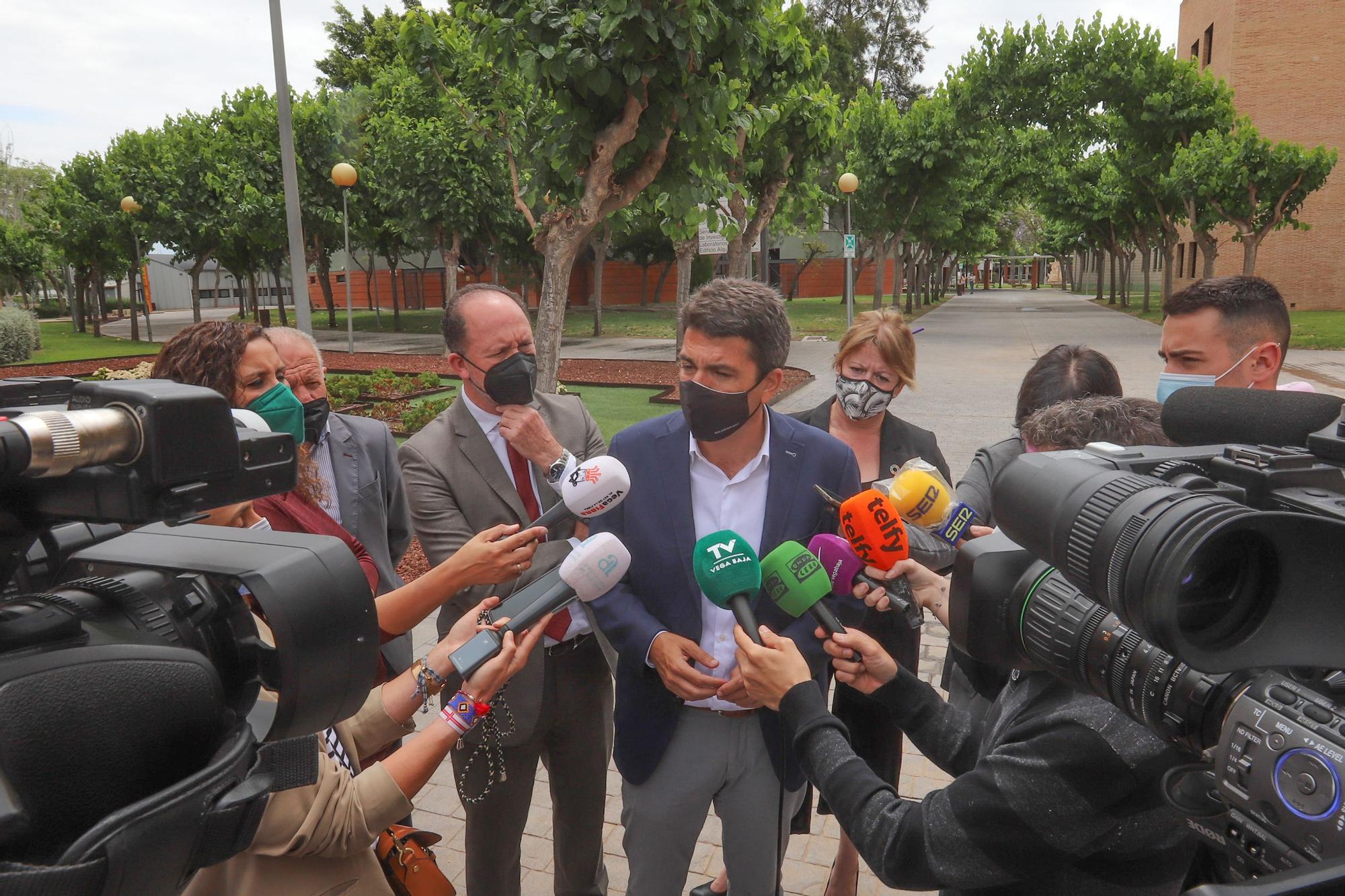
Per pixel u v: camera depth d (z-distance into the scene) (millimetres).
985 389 14188
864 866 3068
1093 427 1541
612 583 1809
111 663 828
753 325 1983
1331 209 32562
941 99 25328
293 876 1360
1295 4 30875
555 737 2568
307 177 26875
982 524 2471
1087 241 47031
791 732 1534
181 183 26344
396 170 23531
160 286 59750
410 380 15172
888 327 2957
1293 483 987
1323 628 888
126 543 1119
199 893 1354
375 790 1420
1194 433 1314
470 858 2574
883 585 1967
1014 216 63188
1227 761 898
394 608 1965
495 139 8234
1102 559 943
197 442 828
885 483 2471
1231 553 922
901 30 42375
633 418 11719
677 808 2127
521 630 1689
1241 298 2213
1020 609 1240
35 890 703
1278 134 31938
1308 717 833
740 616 1724
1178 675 973
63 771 779
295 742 1180
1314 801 789
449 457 2559
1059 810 1144
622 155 7008
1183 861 1281
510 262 31031
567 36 6230
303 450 2643
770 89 10148
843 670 1771
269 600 964
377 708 1604
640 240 39469
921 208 27172
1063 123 25375
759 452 2213
